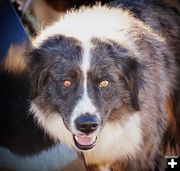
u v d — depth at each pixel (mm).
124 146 5129
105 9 5152
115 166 5285
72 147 5035
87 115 4504
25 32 4941
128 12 5219
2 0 4934
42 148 4984
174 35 5402
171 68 5301
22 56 4934
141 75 4973
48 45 4867
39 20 4980
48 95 4859
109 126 4973
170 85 5273
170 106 5270
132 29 5066
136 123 5027
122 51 4859
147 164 5195
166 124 5207
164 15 5406
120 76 4816
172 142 5254
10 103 4977
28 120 4988
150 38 5152
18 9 5020
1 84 4973
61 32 4898
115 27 5000
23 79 4945
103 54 4719
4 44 4945
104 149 5117
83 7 5125
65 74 4680
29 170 4926
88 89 4625
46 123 4977
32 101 4965
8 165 4910
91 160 5199
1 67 4969
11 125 4973
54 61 4766
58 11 5020
